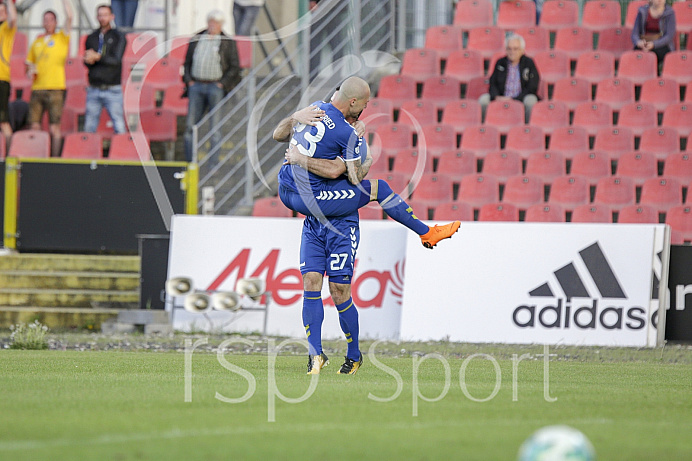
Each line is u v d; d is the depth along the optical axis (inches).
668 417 615.5
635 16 2390.5
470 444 484.1
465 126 2153.1
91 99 2162.9
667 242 1528.1
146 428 524.7
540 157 2009.1
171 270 1692.9
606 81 2185.0
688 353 1360.7
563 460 353.4
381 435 510.9
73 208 1862.7
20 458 434.0
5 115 2230.6
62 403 629.0
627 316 1512.1
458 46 2389.3
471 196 1953.7
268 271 1665.8
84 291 1785.2
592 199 1991.9
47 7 2576.3
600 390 787.4
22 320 1738.4
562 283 1541.6
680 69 2222.0
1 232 1860.2
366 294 1615.4
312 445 476.4
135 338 1491.1
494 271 1571.1
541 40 2363.4
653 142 2052.2
